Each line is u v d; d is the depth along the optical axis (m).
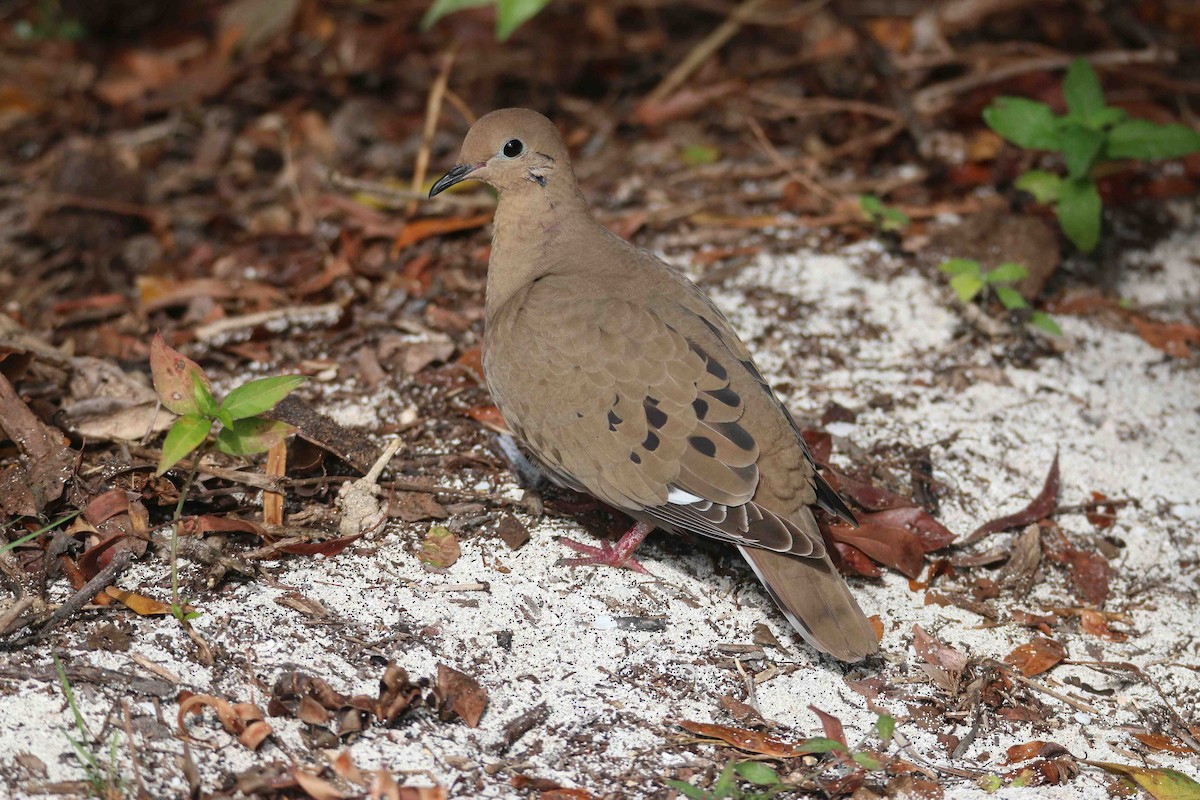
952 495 10.20
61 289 12.76
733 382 8.64
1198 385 11.66
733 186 14.13
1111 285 12.84
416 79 15.95
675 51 16.58
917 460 10.46
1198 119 14.95
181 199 14.16
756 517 8.21
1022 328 11.92
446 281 12.58
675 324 8.85
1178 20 16.81
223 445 8.13
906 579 9.52
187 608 8.24
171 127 15.16
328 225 13.50
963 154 14.24
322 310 12.05
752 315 12.02
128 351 11.55
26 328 11.71
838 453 10.44
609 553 9.19
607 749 7.76
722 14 17.27
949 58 15.52
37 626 7.98
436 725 7.76
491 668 8.23
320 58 16.28
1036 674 8.89
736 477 8.30
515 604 8.74
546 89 15.87
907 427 10.80
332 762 7.32
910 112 14.31
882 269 12.70
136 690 7.57
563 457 8.80
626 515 9.66
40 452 9.06
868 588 9.40
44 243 13.41
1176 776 7.87
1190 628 9.36
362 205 13.70
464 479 9.92
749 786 7.61
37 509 8.71
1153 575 9.84
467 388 10.96
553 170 9.70
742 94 15.56
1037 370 11.62
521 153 9.64
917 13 16.56
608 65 16.28
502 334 9.13
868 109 14.78
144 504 9.00
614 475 8.60
